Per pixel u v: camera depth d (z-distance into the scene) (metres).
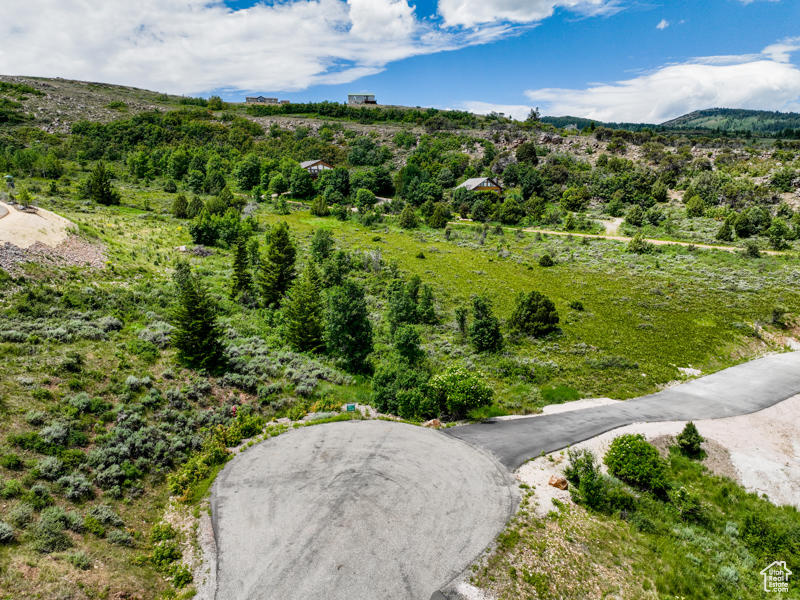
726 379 32.97
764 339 39.50
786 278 51.38
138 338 28.39
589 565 15.13
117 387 22.97
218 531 16.25
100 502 16.58
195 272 45.47
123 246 45.47
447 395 26.06
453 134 138.38
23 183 69.12
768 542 17.12
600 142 124.31
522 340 39.06
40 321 26.70
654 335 40.00
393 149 132.00
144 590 13.70
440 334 39.94
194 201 68.56
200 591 13.84
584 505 18.34
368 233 75.69
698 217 79.44
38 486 15.55
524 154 112.00
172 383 25.16
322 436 23.16
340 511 17.22
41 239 36.38
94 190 66.94
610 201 91.25
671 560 15.86
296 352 33.25
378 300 46.72
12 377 20.86
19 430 18.05
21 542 13.52
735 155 105.75
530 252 68.06
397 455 21.41
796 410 28.03
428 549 15.36
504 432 24.69
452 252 67.06
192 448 21.30
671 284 52.59
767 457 23.36
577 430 25.17
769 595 14.95
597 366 34.62
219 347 28.03
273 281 40.62
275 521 16.70
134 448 19.56
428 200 91.19
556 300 48.50
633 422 26.50
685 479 21.78
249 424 23.22
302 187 95.25
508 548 15.47
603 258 64.25
